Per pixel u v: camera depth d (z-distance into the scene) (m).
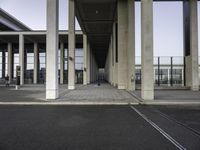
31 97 19.36
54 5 17.66
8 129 8.25
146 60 17.64
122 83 30.36
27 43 55.41
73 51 30.91
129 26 27.12
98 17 37.09
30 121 9.73
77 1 30.94
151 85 17.66
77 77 52.41
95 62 84.06
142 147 6.14
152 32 17.62
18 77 31.14
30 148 6.03
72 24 30.89
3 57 56.38
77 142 6.60
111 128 8.43
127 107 14.38
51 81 17.91
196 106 14.87
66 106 14.84
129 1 27.20
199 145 6.35
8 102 15.98
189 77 29.67
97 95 21.09
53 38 17.75
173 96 20.23
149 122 9.54
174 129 8.30
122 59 30.47
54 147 6.12
